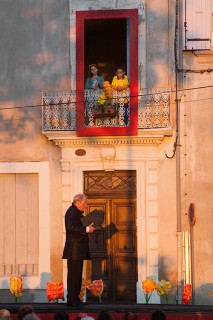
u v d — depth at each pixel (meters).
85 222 23.62
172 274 29.69
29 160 30.27
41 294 29.98
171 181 29.88
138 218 29.95
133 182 30.19
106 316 19.97
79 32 30.14
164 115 29.55
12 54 30.48
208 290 29.48
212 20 29.88
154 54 29.94
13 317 23.66
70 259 23.69
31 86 30.34
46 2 30.45
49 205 30.16
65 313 20.77
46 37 30.39
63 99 29.97
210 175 29.77
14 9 30.53
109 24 31.23
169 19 30.00
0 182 30.48
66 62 30.23
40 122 30.25
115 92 29.72
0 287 30.09
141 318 23.28
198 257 29.59
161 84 29.88
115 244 30.16
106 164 29.95
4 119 30.41
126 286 30.00
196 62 29.81
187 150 29.81
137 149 29.91
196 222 29.69
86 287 27.69
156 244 29.80
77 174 30.12
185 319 23.39
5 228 30.42
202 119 29.78
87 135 29.69
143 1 30.05
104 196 30.27
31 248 30.33
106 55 32.81
